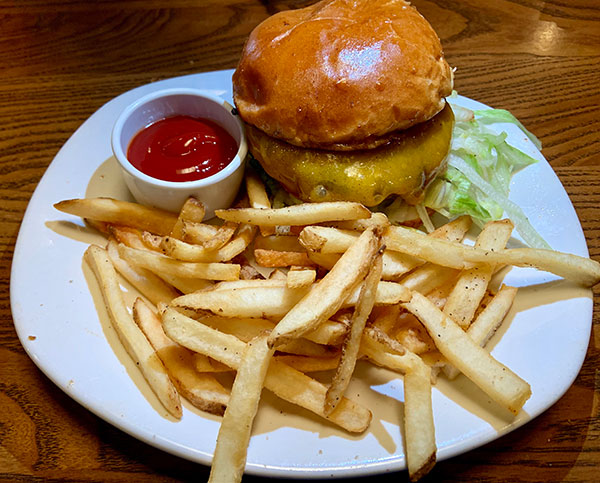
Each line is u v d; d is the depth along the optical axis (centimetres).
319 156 24
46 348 23
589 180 31
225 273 23
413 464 19
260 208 25
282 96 23
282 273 24
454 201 27
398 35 24
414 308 21
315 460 20
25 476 21
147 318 23
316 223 24
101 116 32
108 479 21
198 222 25
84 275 25
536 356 23
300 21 25
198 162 27
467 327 22
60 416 23
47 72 37
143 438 21
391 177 24
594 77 36
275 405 22
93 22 41
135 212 26
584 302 24
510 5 41
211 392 21
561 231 27
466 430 21
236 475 19
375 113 23
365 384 22
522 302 24
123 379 22
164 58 39
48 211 28
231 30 41
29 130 34
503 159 30
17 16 41
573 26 40
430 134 25
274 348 20
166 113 29
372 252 21
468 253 23
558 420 23
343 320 21
